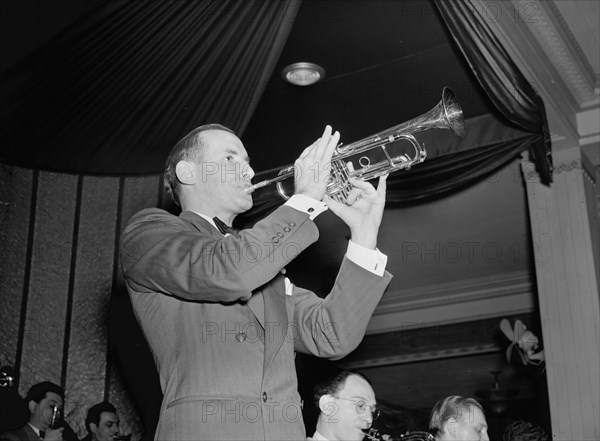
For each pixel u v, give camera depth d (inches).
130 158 162.7
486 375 395.2
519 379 388.2
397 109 232.4
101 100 152.0
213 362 76.4
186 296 77.9
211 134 91.9
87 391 212.5
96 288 217.8
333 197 100.1
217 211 90.0
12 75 133.9
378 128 237.8
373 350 416.5
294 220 79.0
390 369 414.0
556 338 234.8
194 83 162.4
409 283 399.9
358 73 221.9
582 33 238.8
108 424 202.2
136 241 82.0
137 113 158.7
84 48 140.5
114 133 157.8
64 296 214.2
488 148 227.8
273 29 165.0
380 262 88.4
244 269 75.5
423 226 354.6
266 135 239.8
